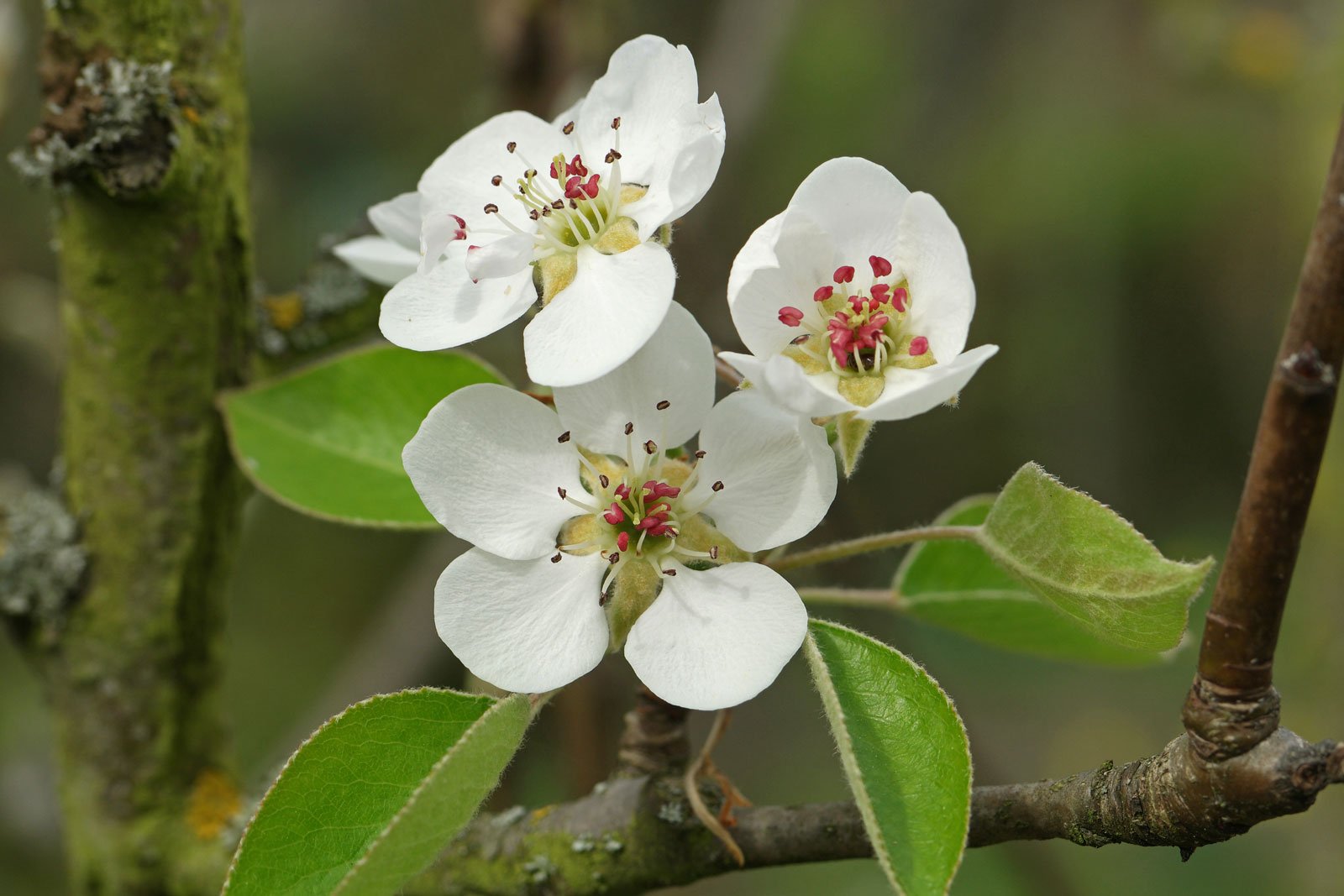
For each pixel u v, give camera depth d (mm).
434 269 311
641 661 301
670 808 316
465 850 323
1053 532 298
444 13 772
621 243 308
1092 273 785
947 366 302
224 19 344
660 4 693
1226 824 287
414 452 304
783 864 312
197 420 348
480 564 305
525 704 302
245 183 349
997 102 813
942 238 304
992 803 299
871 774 297
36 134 335
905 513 779
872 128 801
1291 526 280
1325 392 277
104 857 353
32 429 699
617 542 305
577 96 427
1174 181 771
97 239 340
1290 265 760
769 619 302
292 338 363
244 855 297
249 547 769
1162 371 800
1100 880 610
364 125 766
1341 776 283
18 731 632
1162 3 703
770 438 305
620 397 307
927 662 651
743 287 303
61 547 350
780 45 546
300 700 735
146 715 353
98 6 334
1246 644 284
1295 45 658
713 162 302
